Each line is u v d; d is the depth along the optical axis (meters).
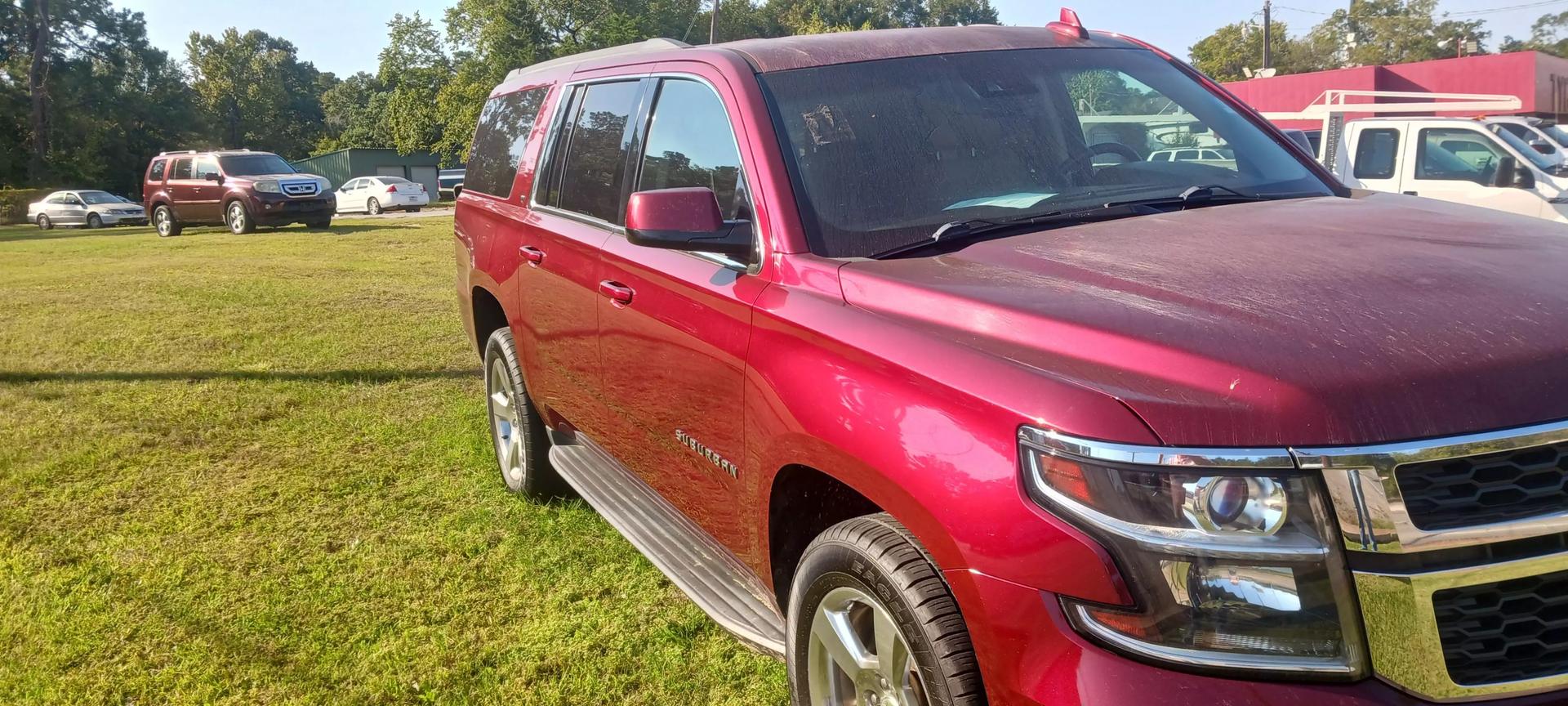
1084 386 1.85
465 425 6.30
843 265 2.56
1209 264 2.28
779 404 2.51
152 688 3.40
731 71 3.19
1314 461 1.67
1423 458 1.64
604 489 3.92
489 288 4.89
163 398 7.18
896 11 88.56
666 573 3.24
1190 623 1.71
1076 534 1.78
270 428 6.39
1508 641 1.67
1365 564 1.65
